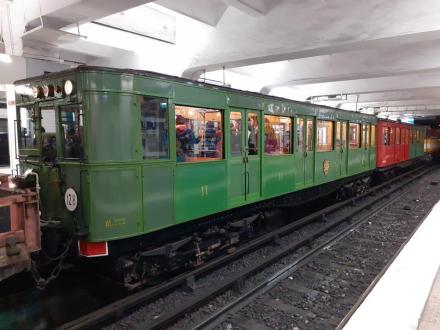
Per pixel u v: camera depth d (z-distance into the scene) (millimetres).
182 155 5254
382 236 7797
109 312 4152
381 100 20719
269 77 15023
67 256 5113
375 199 11828
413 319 3451
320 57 13484
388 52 12125
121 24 9359
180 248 5539
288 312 4516
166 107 4887
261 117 6863
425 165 26672
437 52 11367
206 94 5523
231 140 6184
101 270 5402
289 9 9102
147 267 4945
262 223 8086
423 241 6188
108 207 4336
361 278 5590
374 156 13680
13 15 9367
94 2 7066
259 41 9719
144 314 4422
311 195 9406
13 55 9375
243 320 4332
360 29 8414
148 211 4699
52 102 4730
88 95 4227
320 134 9344
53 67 10562
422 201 11844
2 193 4184
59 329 3820
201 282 5344
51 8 7684
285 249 6512
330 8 8648
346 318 3666
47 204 4922
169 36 10852
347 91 17688
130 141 4465
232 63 10516
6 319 4301
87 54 11602
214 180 5797
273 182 7363
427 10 7660
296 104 8078
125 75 4383
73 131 4535
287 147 7949
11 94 10367
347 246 7113
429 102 23234
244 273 5324
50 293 4957
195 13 9266
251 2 8859
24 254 3709
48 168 4867
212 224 6215
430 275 4566
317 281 5469
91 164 4246
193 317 4391
